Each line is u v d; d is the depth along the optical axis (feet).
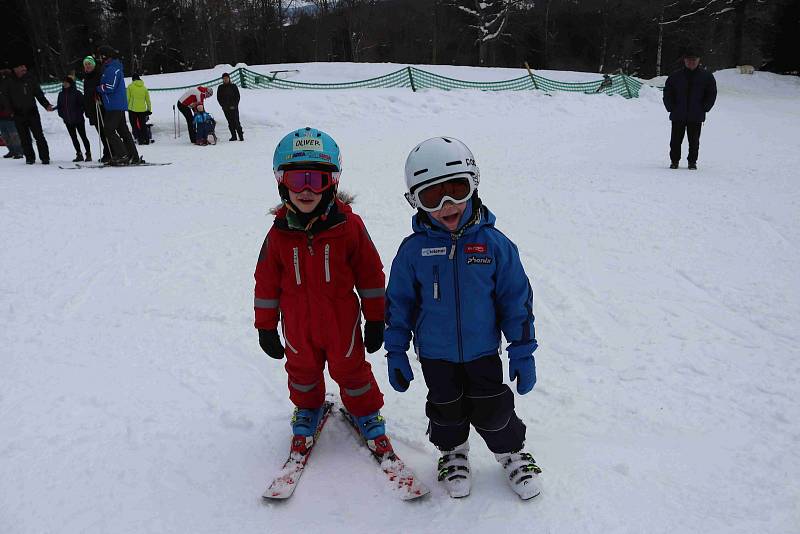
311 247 7.70
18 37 115.24
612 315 13.25
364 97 58.03
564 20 144.87
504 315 7.39
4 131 38.42
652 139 42.01
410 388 10.56
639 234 18.71
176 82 74.49
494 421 7.57
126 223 21.36
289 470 8.16
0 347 12.30
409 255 7.45
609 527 7.07
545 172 29.60
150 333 12.91
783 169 28.60
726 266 15.80
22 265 17.20
